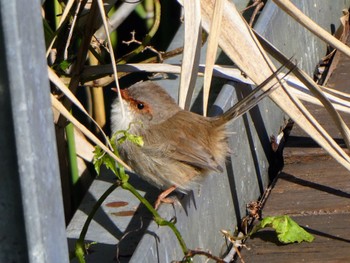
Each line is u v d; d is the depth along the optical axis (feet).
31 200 13.57
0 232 13.76
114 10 42.93
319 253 27.43
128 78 45.65
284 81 28.30
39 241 13.74
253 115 33.30
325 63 42.80
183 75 28.19
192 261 25.48
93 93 39.34
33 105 13.55
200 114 33.14
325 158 32.94
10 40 13.21
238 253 27.07
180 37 39.22
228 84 32.53
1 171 13.62
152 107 30.91
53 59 35.29
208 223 28.78
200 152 29.45
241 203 31.83
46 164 13.88
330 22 44.68
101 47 38.19
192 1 27.50
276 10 36.09
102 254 25.08
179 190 29.01
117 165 26.20
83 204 27.99
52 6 36.60
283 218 28.14
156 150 30.09
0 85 13.38
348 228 28.55
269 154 35.27
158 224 24.50
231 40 27.76
